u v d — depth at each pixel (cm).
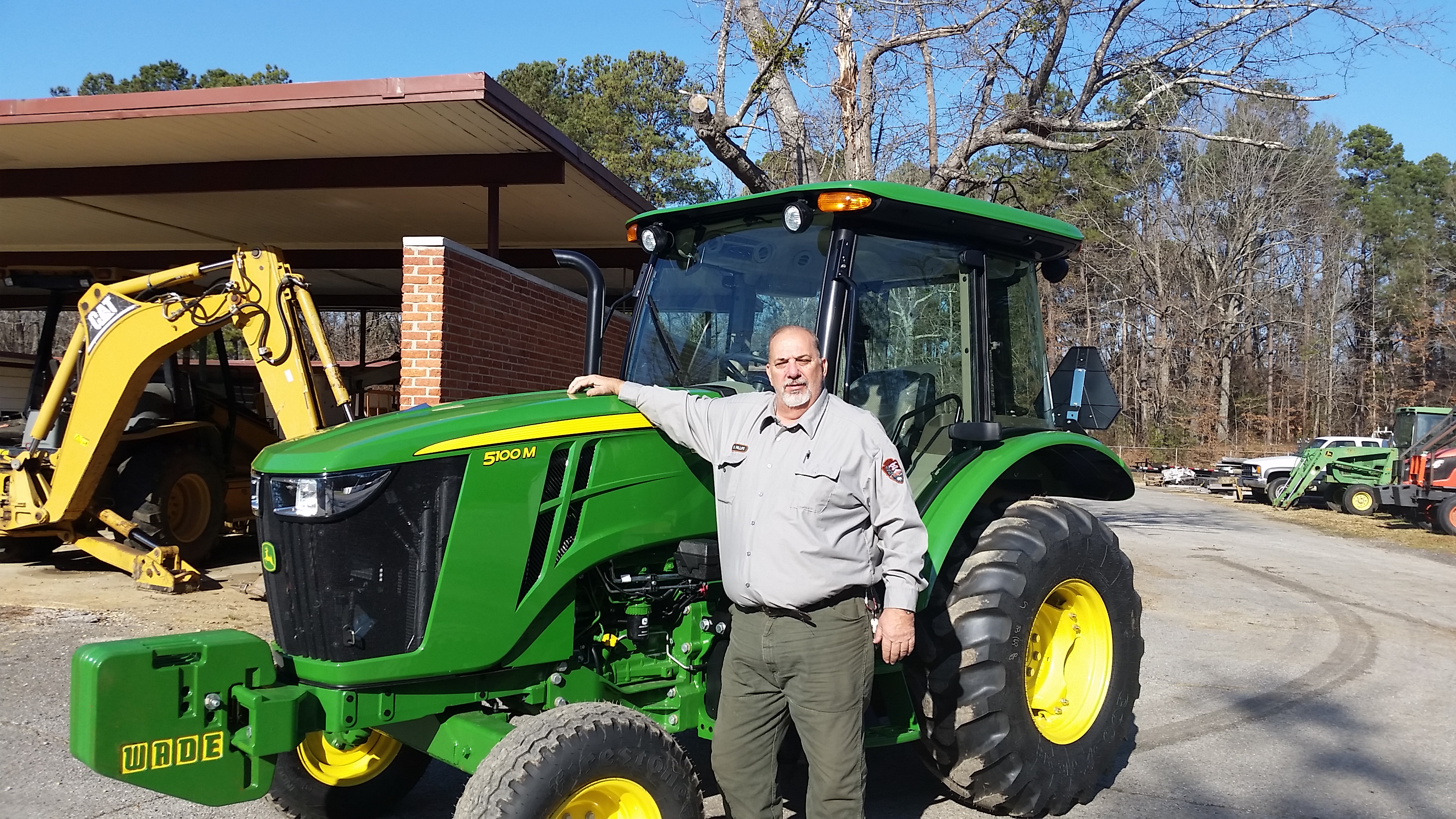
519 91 4066
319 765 368
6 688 512
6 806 377
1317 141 4012
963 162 1214
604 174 1023
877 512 300
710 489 341
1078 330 4772
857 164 1184
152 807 385
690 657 340
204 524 871
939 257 405
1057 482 502
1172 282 4219
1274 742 521
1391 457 1945
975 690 372
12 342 3647
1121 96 1650
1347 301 5006
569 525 311
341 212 1180
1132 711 435
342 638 283
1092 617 427
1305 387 4591
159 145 903
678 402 320
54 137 874
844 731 298
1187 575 1120
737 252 390
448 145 902
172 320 724
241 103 782
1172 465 3584
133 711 264
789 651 297
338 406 689
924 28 1188
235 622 661
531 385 982
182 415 884
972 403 410
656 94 3919
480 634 293
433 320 791
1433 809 431
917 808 418
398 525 286
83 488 764
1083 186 3547
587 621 326
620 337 1270
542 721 280
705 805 381
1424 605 953
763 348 374
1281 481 2278
